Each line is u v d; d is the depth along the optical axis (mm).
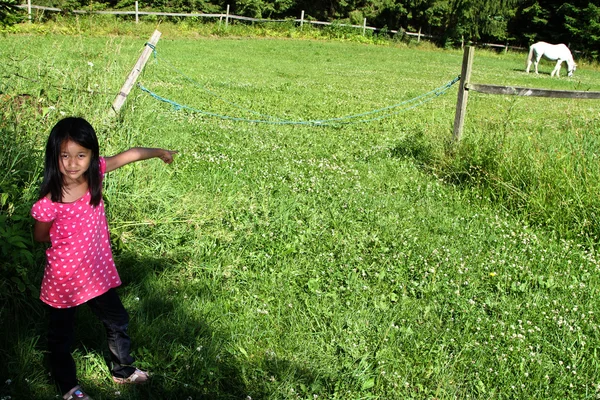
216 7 35438
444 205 6891
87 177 3059
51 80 6172
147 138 6836
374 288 4656
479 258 5363
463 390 3596
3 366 3391
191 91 13461
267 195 6516
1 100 5180
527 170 7031
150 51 6258
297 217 5965
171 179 6523
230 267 4738
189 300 4219
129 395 3297
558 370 3834
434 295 4629
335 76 20234
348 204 6449
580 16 37344
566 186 6641
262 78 17828
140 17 30828
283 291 4496
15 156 4461
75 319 3787
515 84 21578
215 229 5266
